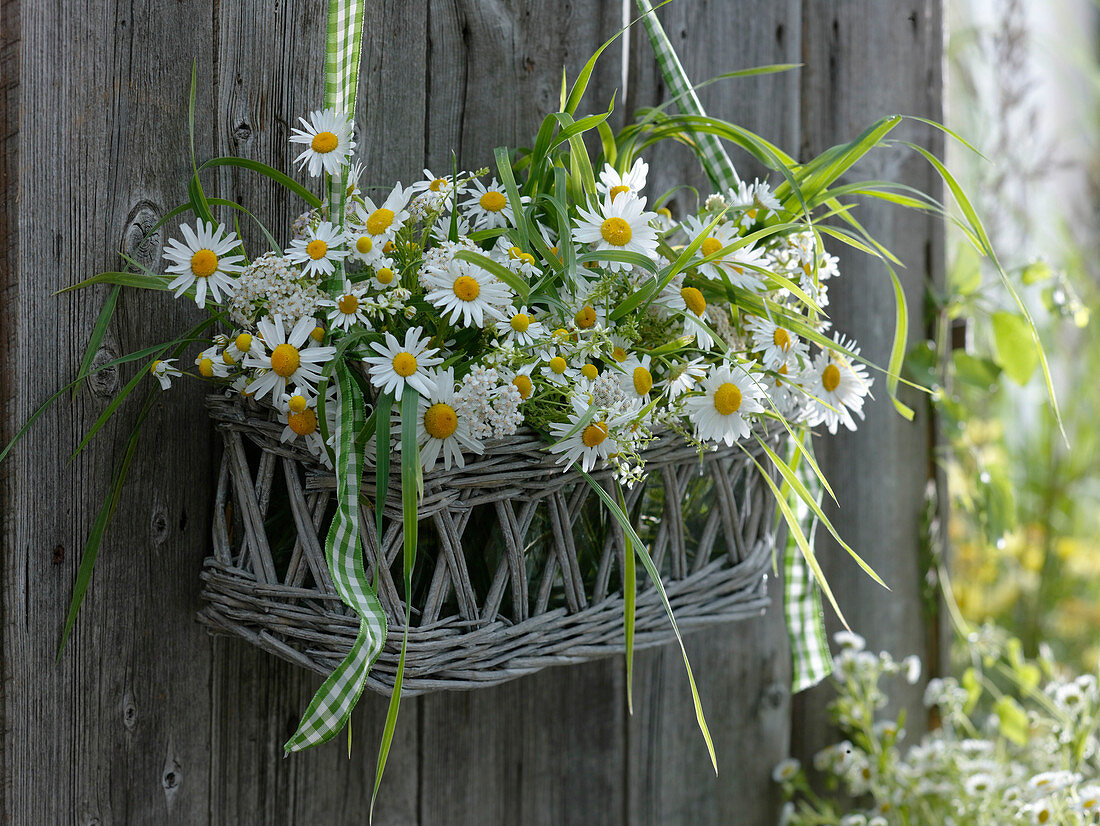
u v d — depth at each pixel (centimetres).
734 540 131
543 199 124
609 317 123
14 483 125
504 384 119
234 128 131
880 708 162
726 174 134
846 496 157
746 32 149
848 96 155
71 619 125
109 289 127
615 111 143
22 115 124
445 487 120
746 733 155
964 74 229
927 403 161
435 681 122
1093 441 240
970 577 231
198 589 131
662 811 151
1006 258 230
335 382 120
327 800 138
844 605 158
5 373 125
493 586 123
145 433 129
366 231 121
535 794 146
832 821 154
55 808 127
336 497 122
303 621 123
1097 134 288
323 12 134
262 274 120
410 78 136
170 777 131
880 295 157
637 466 124
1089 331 250
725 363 123
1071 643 229
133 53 127
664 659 151
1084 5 309
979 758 158
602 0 142
